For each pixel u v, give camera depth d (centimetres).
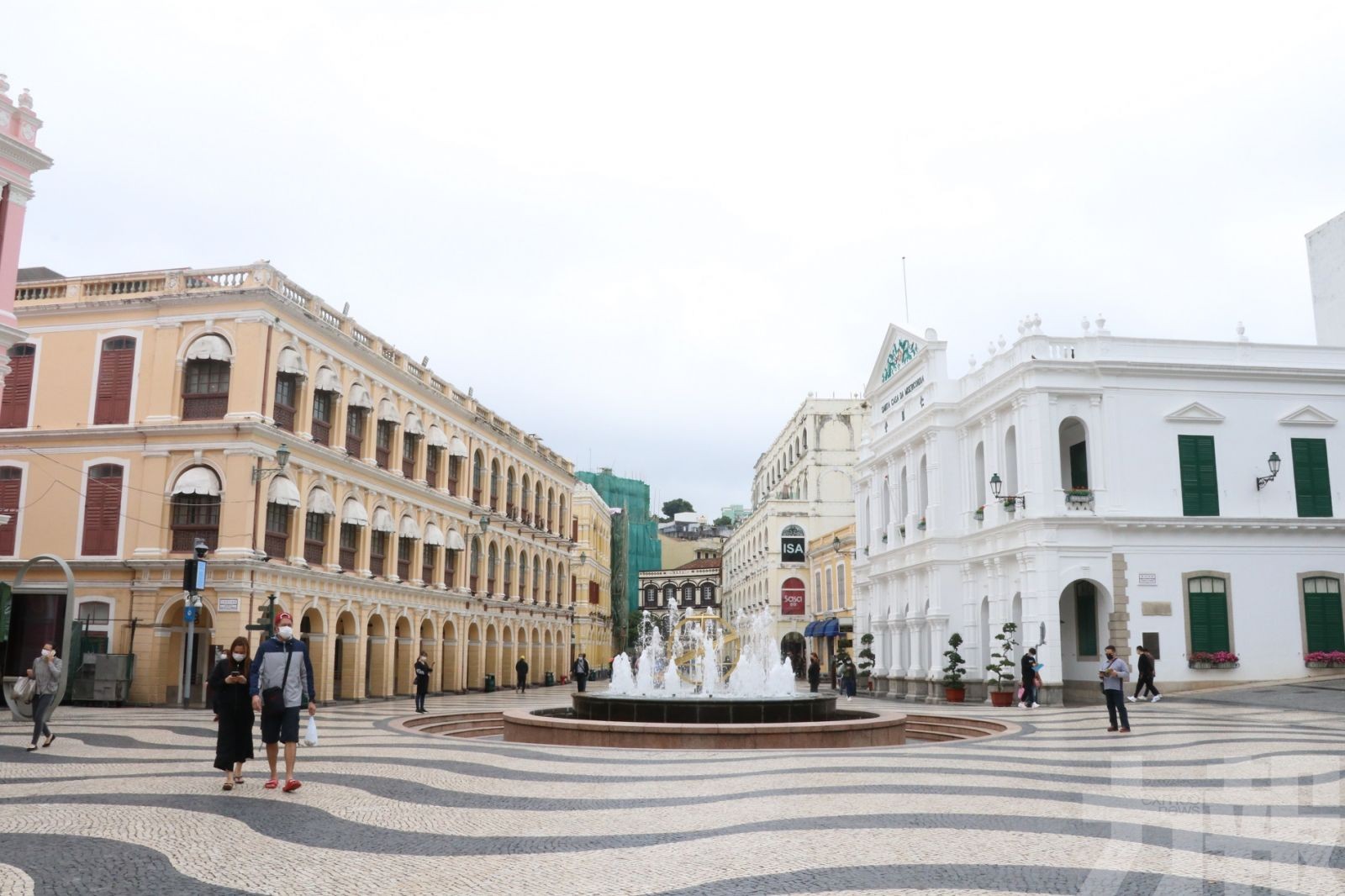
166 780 1391
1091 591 3509
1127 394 3503
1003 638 3509
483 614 5428
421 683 3108
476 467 5472
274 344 3450
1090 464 3459
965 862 898
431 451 4872
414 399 4612
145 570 3291
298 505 3459
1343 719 2405
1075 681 3456
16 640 3362
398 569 4391
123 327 3472
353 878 848
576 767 1605
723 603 11250
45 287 3578
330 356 3838
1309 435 3566
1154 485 3469
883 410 5066
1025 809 1170
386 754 1767
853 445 7962
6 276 2441
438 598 4800
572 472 7450
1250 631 3403
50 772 1470
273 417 3444
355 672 3950
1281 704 2831
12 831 1027
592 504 8456
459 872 865
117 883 828
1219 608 3403
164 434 3341
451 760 1686
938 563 4062
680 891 804
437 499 4806
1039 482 3425
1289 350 3622
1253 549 3450
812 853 938
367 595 4075
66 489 3409
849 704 3950
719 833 1034
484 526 5106
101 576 3338
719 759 1720
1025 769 1544
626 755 1791
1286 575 3453
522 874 859
